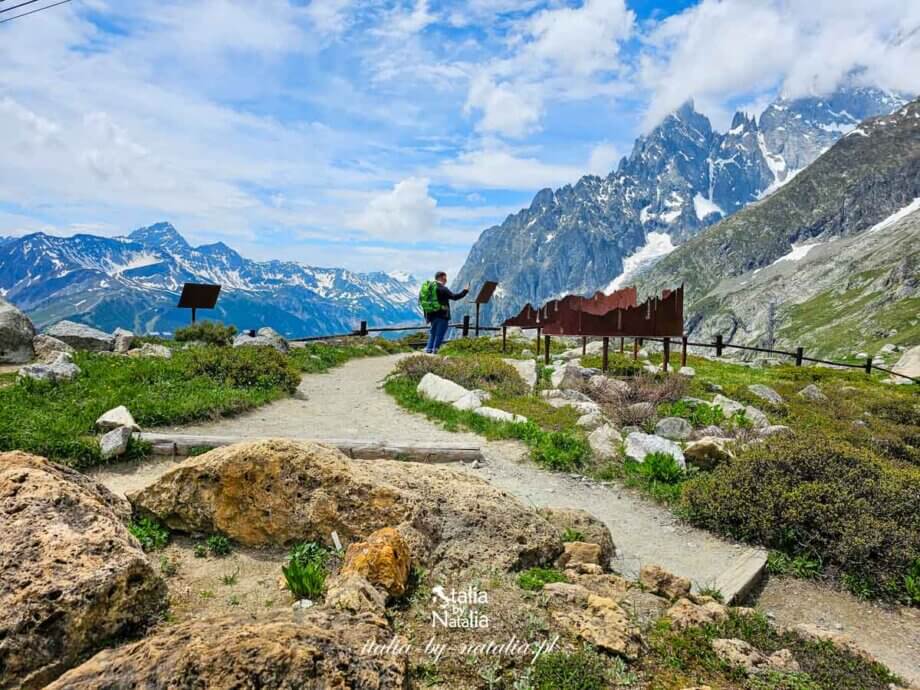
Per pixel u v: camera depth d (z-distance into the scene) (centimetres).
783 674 521
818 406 2022
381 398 1784
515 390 1798
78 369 1533
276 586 602
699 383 2033
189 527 707
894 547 798
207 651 370
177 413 1269
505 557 673
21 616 433
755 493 947
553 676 469
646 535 933
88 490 673
